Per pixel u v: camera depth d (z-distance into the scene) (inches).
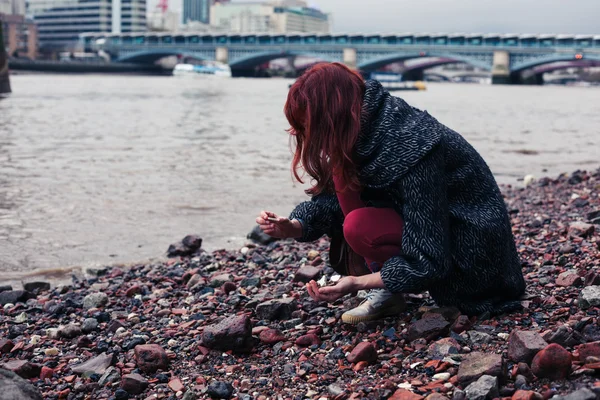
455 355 91.3
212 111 1117.7
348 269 112.4
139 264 196.4
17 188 332.5
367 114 94.2
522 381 81.3
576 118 1075.3
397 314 113.3
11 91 1640.0
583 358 85.7
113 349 113.0
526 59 4350.4
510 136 720.3
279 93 2034.9
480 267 101.7
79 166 426.0
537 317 104.3
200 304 139.7
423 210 93.7
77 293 160.1
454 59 4621.1
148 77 4773.6
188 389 93.2
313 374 94.2
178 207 287.4
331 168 94.3
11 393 79.6
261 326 115.3
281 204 297.6
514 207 265.1
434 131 95.7
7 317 141.0
